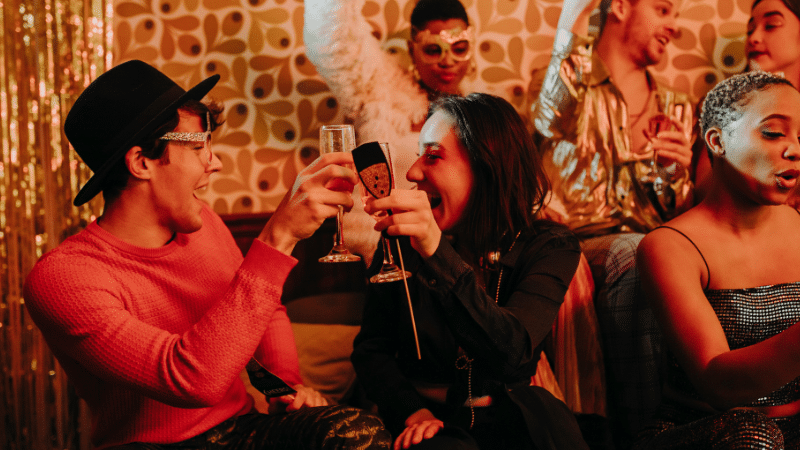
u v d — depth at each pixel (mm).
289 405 1136
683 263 1233
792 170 1159
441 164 1302
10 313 2240
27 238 2254
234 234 2354
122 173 1015
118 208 1047
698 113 2449
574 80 2059
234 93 2420
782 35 2414
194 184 1040
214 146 2422
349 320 2141
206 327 881
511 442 1166
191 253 1121
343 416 1003
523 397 1184
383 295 1439
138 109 999
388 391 1288
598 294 1872
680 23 2484
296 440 998
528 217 1356
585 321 1765
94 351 897
